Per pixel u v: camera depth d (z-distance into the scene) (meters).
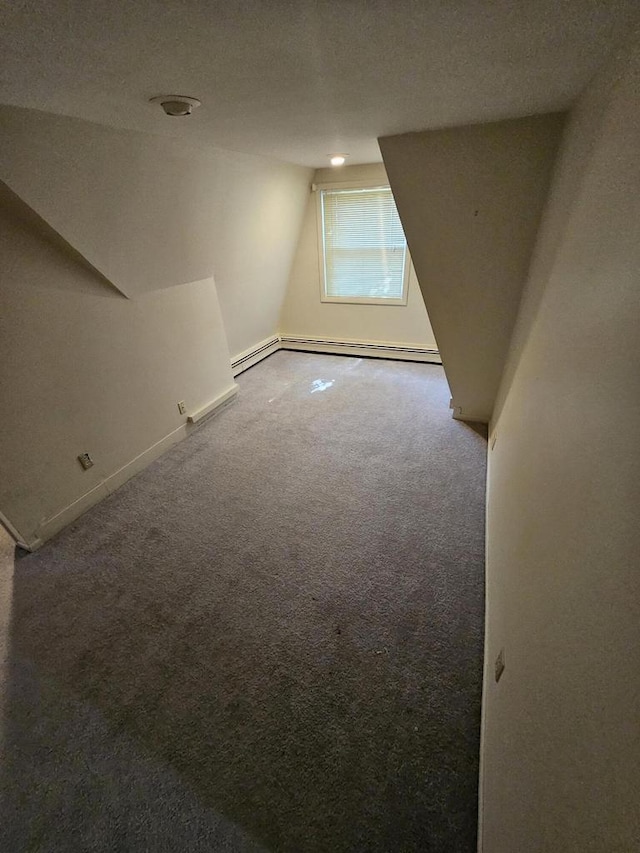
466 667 1.53
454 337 2.65
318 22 0.76
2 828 1.18
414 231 2.15
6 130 1.42
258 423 3.36
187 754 1.32
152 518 2.36
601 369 0.75
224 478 2.69
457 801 1.18
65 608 1.83
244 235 3.28
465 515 2.27
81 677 1.55
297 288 4.56
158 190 2.19
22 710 1.46
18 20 0.72
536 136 1.65
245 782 1.25
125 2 0.66
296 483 2.61
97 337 2.36
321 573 1.95
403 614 1.74
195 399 3.27
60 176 1.69
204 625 1.73
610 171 0.90
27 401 2.05
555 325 1.23
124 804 1.22
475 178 1.85
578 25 0.79
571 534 0.77
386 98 1.30
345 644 1.63
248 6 0.69
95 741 1.36
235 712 1.42
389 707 1.42
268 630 1.70
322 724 1.38
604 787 0.47
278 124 1.66
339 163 3.19
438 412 3.40
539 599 0.92
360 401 3.65
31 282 1.97
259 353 4.62
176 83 1.12
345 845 1.12
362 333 4.55
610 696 0.50
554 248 1.45
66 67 0.98
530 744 0.80
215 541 2.18
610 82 0.97
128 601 1.85
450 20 0.76
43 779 1.28
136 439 2.74
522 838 0.75
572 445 0.86
